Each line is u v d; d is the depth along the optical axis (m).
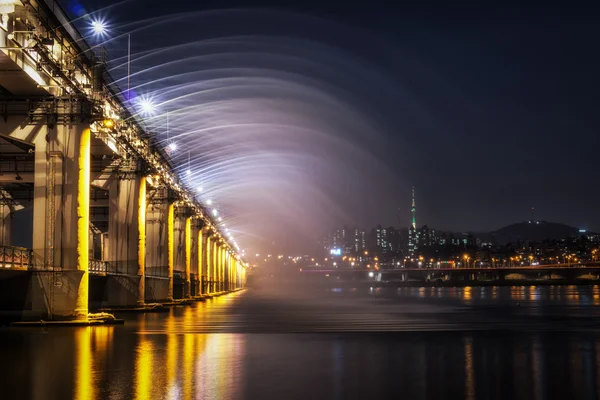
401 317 58.91
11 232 65.12
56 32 37.91
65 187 40.28
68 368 23.12
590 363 25.52
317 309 75.31
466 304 96.81
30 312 39.69
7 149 50.75
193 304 84.62
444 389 20.00
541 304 97.94
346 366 24.55
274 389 19.75
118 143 56.56
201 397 18.38
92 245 76.62
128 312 60.00
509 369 23.92
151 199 76.81
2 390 19.02
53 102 40.41
